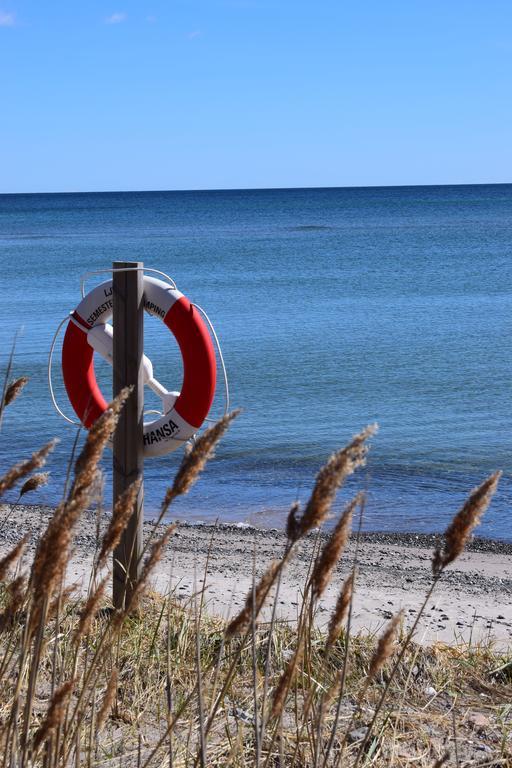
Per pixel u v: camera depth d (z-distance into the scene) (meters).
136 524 4.94
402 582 7.99
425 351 22.81
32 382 18.48
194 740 3.23
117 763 3.01
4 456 13.03
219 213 138.38
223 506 10.99
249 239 73.12
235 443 14.16
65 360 5.73
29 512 10.16
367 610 6.47
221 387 18.56
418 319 28.45
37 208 177.25
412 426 15.38
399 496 11.54
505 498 11.55
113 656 3.48
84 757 2.94
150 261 51.66
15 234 84.81
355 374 19.92
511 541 9.95
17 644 2.48
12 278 40.69
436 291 36.09
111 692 2.21
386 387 18.67
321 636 4.64
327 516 1.71
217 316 29.19
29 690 1.92
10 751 2.00
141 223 109.44
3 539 8.70
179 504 11.04
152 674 3.90
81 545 8.32
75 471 1.73
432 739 3.62
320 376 19.72
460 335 25.22
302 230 86.69
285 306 31.64
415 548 9.49
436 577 1.90
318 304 32.25
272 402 17.22
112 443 5.20
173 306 5.35
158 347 23.34
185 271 45.69
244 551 8.82
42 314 28.33
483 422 15.66
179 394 5.51
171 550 8.75
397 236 74.06
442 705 4.10
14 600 2.06
